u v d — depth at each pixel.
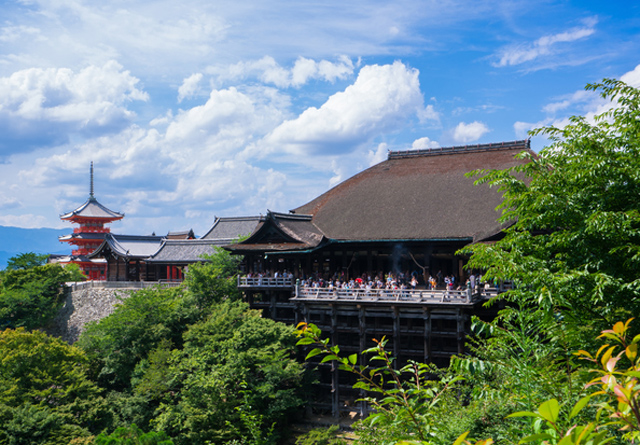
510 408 10.69
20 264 73.19
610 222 13.77
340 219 52.66
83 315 65.75
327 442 33.62
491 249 16.27
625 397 3.46
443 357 42.72
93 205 111.50
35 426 31.12
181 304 51.00
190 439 34.03
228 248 50.91
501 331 8.88
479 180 19.34
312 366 45.94
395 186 54.97
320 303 44.97
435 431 6.96
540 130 18.14
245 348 38.88
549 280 13.35
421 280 47.09
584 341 12.04
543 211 16.91
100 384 46.62
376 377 43.12
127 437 32.03
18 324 63.56
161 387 38.72
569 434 3.42
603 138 16.84
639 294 13.70
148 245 86.69
